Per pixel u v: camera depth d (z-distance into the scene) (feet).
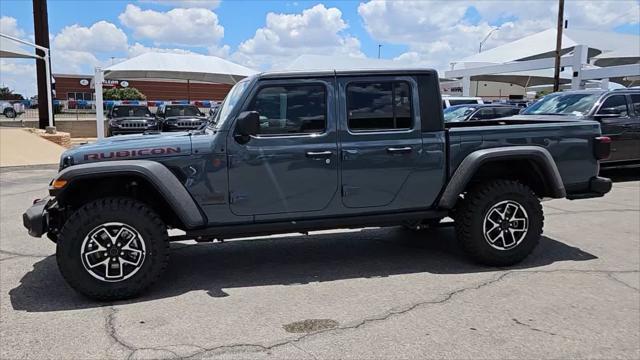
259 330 12.40
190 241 20.99
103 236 14.14
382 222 16.40
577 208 26.73
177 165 14.75
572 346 11.44
